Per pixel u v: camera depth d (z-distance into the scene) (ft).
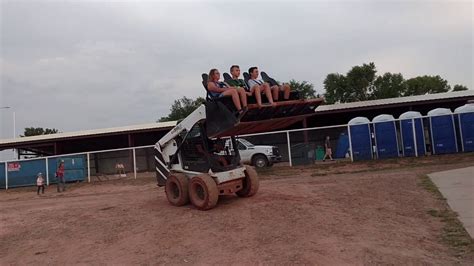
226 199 36.83
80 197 58.65
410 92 200.95
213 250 25.82
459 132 75.05
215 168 34.40
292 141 81.15
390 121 76.13
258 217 31.04
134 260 25.52
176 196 36.76
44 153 132.67
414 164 68.80
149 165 82.48
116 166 82.69
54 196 66.90
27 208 45.32
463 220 30.73
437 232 28.81
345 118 110.11
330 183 47.83
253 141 81.15
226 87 32.55
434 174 51.88
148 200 41.52
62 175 74.02
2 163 84.17
